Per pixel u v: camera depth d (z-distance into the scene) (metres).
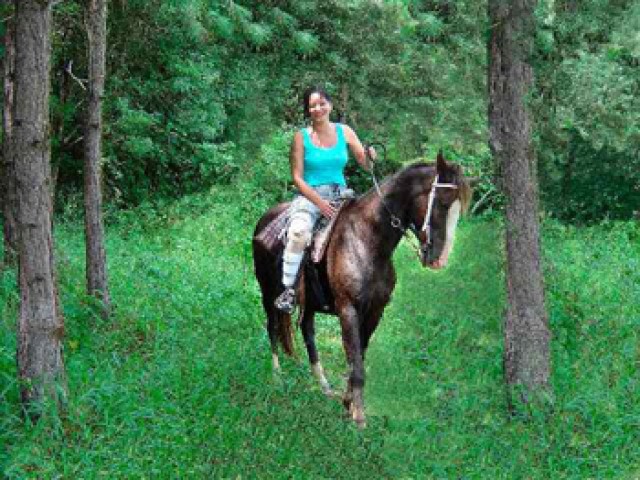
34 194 6.19
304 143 7.35
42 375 6.28
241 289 11.37
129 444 6.09
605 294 10.24
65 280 10.02
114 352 7.63
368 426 6.91
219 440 6.43
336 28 22.34
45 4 6.05
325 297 7.51
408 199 6.98
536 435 6.61
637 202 14.71
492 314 8.86
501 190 7.18
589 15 6.72
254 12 21.33
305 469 6.27
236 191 17.66
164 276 11.37
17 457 5.74
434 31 12.95
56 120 15.27
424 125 20.50
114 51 17.48
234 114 20.56
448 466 6.30
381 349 8.35
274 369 8.22
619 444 6.43
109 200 17.56
